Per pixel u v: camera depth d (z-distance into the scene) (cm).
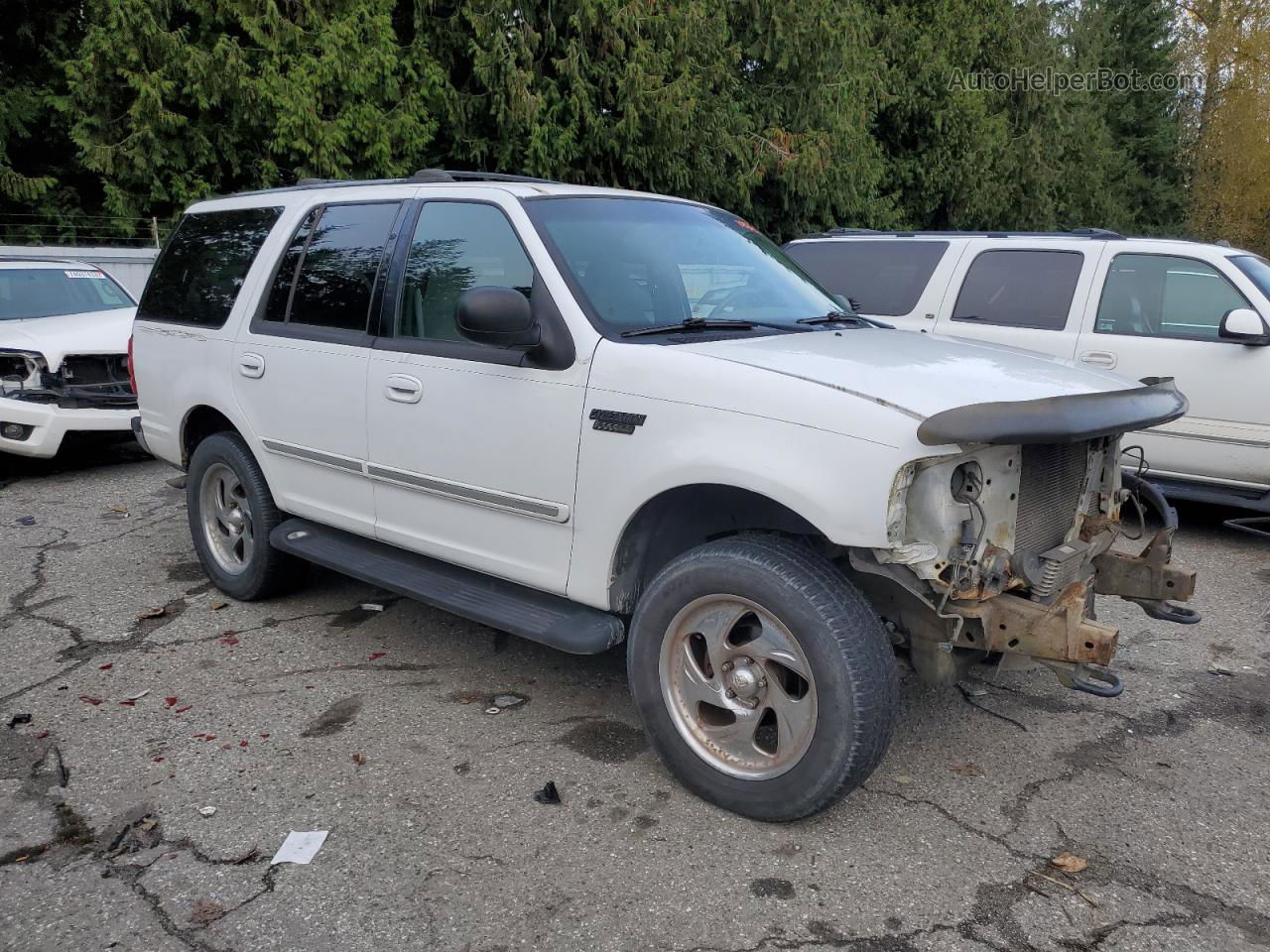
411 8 1678
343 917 287
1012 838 328
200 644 487
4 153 1884
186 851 319
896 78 2370
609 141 1688
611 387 348
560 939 279
